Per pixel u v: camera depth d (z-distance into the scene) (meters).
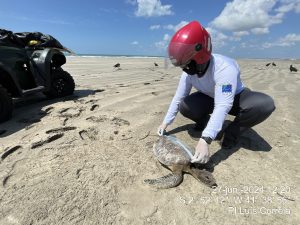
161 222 1.90
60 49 5.55
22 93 4.21
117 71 10.53
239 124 2.88
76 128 3.46
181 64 2.29
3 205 2.01
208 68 2.42
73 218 1.90
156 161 2.67
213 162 2.67
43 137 3.12
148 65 14.71
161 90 5.91
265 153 2.90
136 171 2.49
